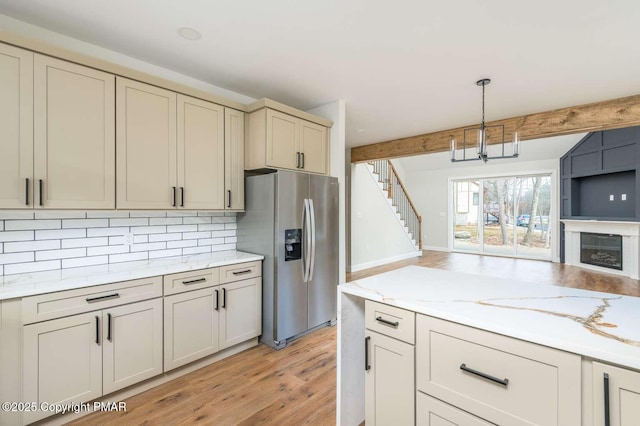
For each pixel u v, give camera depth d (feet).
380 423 4.99
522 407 3.52
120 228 8.20
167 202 8.02
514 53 7.88
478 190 27.89
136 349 6.84
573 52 7.80
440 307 4.32
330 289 10.96
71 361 5.99
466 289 5.27
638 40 7.23
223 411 6.42
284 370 8.08
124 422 6.06
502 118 13.38
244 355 8.92
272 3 5.98
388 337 4.85
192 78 9.45
